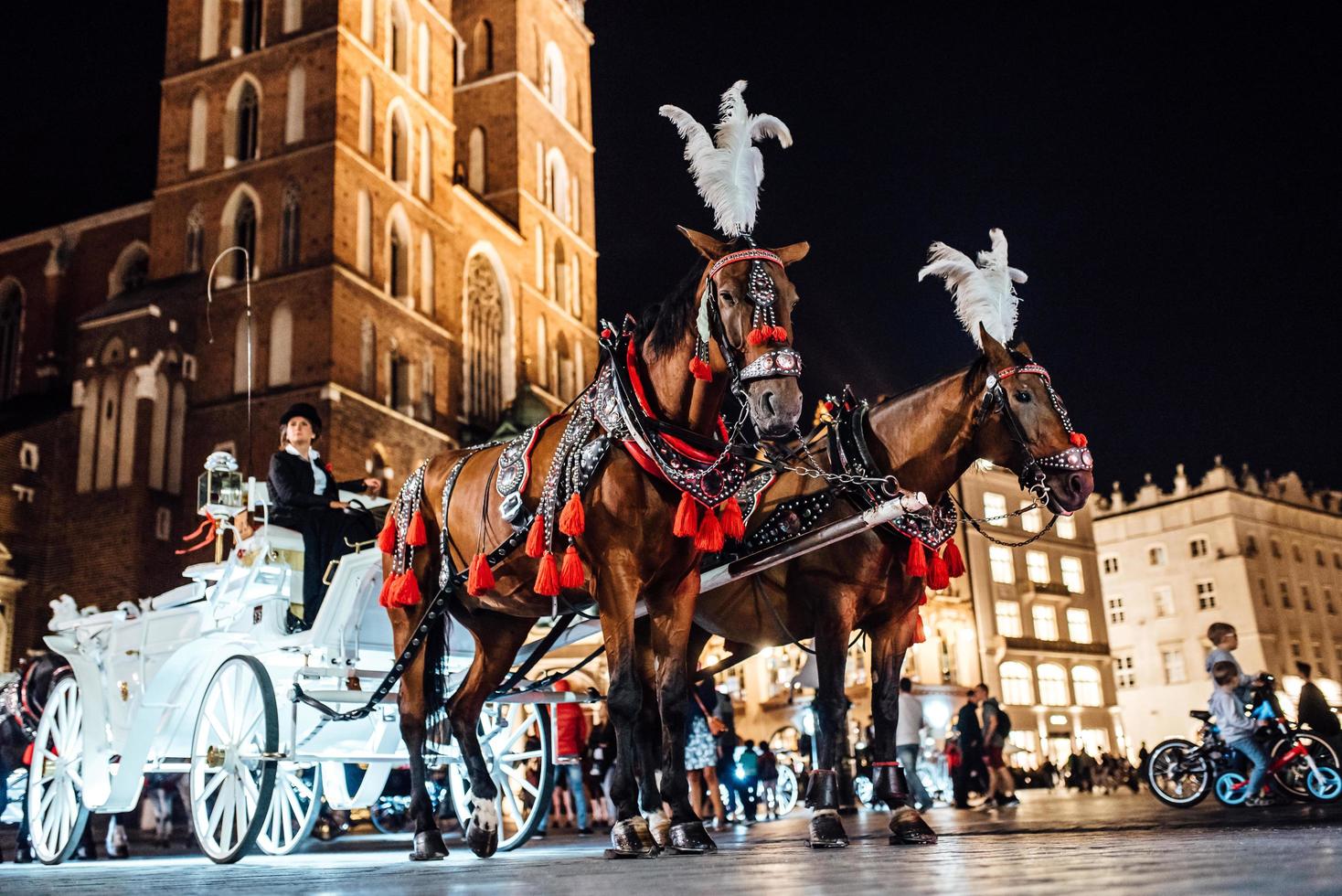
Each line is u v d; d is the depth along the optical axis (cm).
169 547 4412
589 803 1591
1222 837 552
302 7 4875
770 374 531
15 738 1080
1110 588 6731
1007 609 5012
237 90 4916
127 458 4412
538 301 6003
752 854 565
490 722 898
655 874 448
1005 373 661
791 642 719
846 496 659
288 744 748
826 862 477
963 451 673
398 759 775
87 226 5347
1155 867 376
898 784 646
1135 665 6575
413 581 693
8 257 5419
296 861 758
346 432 4378
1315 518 6969
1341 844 459
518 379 5669
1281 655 6378
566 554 578
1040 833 738
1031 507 660
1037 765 4925
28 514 4459
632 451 570
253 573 782
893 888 343
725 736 1600
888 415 688
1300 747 1156
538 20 6397
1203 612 6397
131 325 4562
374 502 905
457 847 941
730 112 629
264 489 866
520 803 864
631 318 622
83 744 877
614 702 562
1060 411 656
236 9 4997
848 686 4069
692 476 562
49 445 4550
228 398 4494
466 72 6228
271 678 771
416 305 4950
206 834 772
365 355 4581
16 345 5325
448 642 777
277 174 4700
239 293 4591
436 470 713
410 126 5088
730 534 587
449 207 5269
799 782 2408
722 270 563
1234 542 6347
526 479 627
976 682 4759
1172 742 1240
